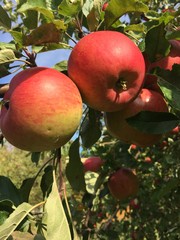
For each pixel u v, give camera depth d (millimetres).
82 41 223
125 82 224
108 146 506
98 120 299
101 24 249
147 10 233
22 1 232
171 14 248
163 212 682
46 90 211
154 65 259
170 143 536
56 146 223
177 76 243
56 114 210
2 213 222
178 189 569
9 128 216
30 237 211
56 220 213
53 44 242
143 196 645
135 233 715
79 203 545
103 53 215
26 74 219
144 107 251
